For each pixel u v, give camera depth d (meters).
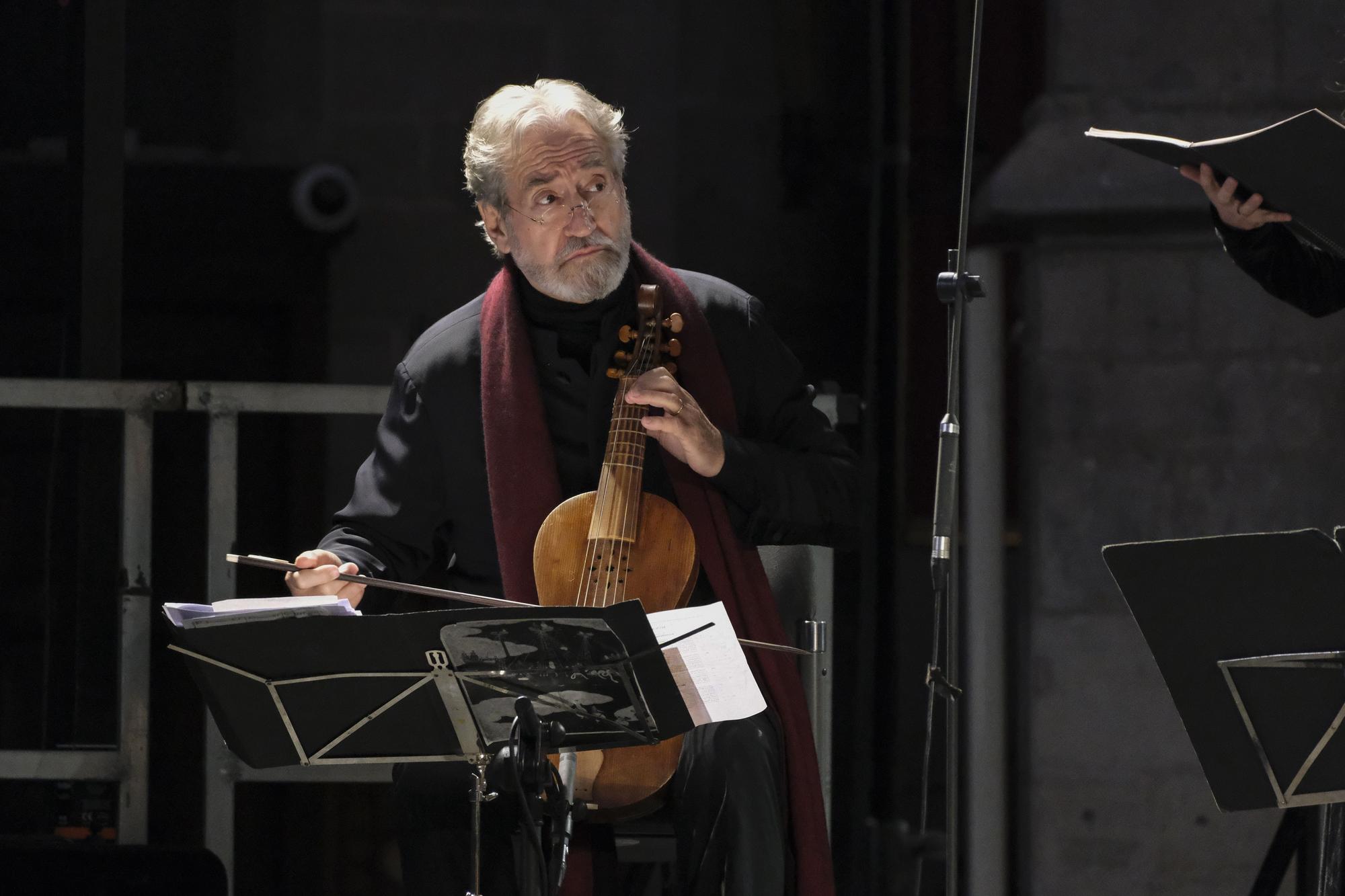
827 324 13.58
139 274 13.45
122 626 10.77
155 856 10.45
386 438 9.20
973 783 12.71
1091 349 12.64
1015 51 12.96
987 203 12.88
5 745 12.84
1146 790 12.46
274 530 13.36
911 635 13.13
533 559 8.51
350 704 7.04
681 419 8.18
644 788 7.96
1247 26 12.53
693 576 8.32
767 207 13.67
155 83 13.43
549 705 7.10
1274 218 8.09
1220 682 6.92
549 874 6.92
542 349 9.01
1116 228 12.64
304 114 13.59
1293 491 12.44
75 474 12.92
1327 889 7.79
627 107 13.77
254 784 13.04
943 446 8.45
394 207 13.63
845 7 13.55
